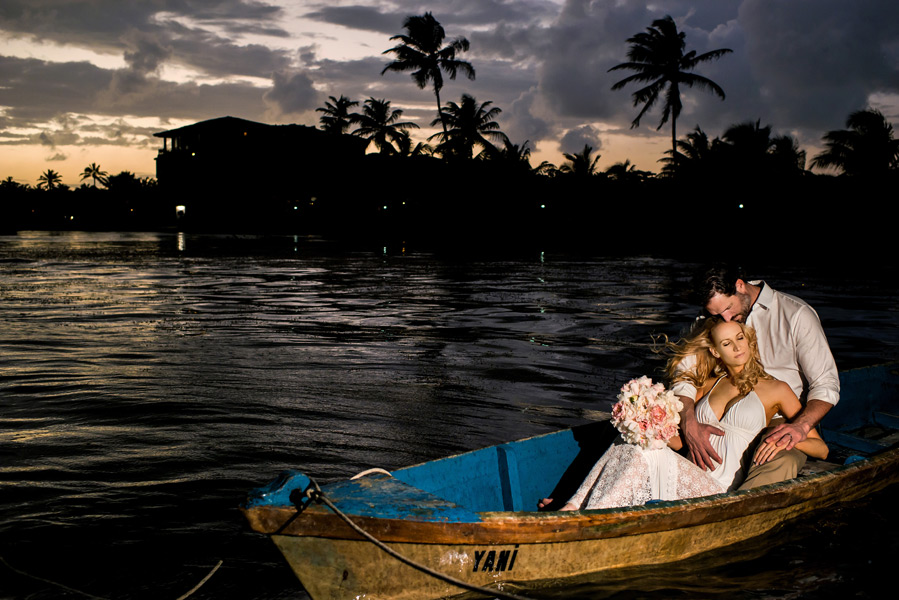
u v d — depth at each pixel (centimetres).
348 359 1033
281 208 6575
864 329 1395
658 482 454
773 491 447
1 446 639
